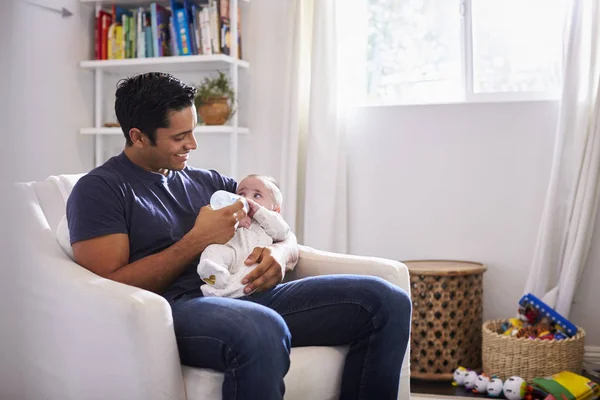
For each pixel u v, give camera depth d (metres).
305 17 3.42
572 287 3.05
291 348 1.87
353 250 3.48
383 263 2.08
